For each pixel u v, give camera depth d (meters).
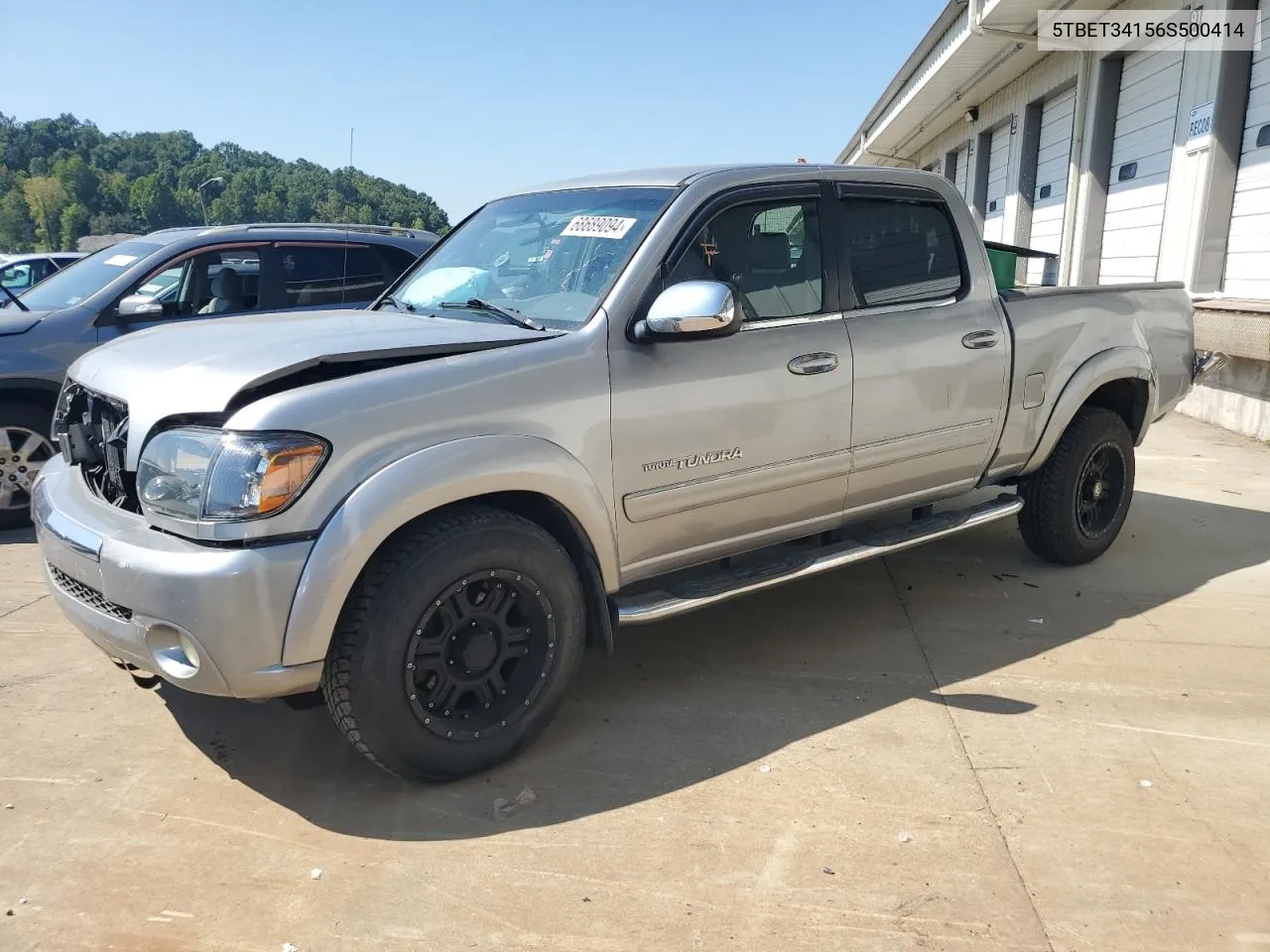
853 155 26.20
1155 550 5.28
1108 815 2.85
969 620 4.35
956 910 2.44
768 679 3.77
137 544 2.71
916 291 4.07
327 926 2.39
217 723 3.44
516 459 2.92
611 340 3.20
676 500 3.37
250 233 6.44
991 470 4.46
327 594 2.63
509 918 2.42
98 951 2.31
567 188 4.02
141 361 3.14
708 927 2.39
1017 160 14.70
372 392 2.76
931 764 3.14
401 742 2.84
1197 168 9.25
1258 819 2.83
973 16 11.63
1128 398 5.11
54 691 3.68
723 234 3.53
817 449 3.70
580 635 3.21
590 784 3.03
